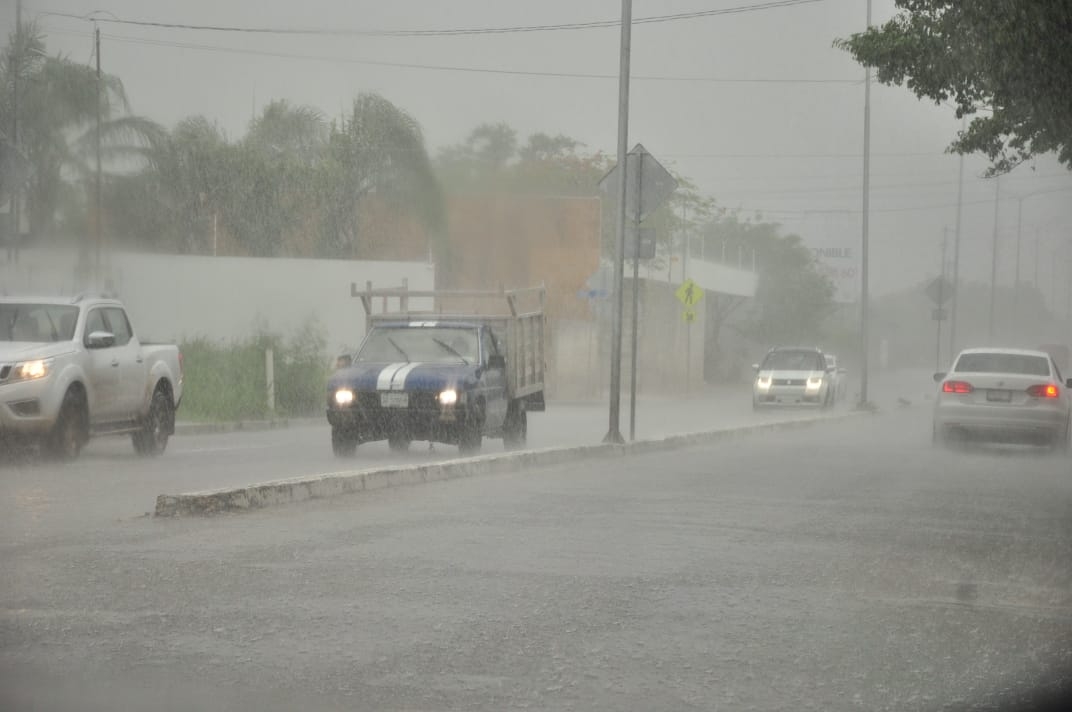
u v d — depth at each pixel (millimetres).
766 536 15742
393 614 10641
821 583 12648
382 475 20156
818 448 33219
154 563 12695
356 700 8148
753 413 56406
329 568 12602
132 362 26016
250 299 58875
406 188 66688
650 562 13523
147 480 20844
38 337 24406
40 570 12219
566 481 22344
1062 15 21766
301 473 22672
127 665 8844
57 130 56094
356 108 66438
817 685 8828
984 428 32438
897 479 24188
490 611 10852
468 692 8398
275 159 64562
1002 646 10109
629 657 9461
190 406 41062
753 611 11227
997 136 28562
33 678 8492
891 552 14773
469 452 27172
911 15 26781
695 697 8445
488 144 71812
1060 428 32312
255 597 11148
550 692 8461
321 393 46688
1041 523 17828
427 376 26594
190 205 61000
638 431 39406
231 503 16672
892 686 8844
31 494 18531
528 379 31656
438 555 13531
